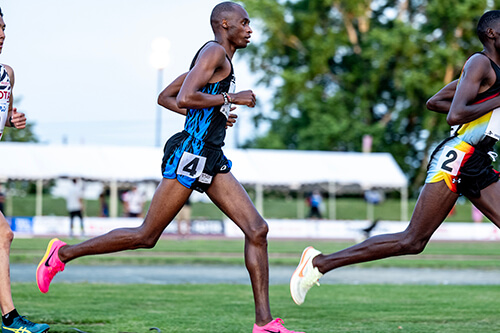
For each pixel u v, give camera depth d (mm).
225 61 9547
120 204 75062
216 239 59250
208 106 9305
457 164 9844
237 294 17203
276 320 9734
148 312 13555
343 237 64125
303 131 90562
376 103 94125
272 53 94562
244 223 9742
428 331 11445
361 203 83000
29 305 14508
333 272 27219
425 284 21094
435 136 90750
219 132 9727
